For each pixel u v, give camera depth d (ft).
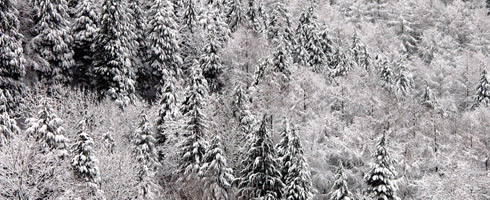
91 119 94.38
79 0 127.03
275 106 100.12
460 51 182.50
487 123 104.73
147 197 72.02
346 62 127.34
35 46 110.63
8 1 106.32
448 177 74.59
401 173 96.22
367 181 78.02
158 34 127.24
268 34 145.59
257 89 101.09
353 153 99.96
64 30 115.34
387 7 217.97
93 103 105.19
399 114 106.63
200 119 81.05
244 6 160.56
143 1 148.87
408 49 187.42
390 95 111.45
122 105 108.06
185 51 140.46
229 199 79.10
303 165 74.43
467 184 70.33
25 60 103.71
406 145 98.58
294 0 206.49
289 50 135.85
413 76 158.40
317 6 209.15
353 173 98.89
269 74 104.22
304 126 103.04
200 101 86.22
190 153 79.00
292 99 104.06
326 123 104.83
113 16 118.21
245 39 124.26
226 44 127.03
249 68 120.37
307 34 152.76
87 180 63.67
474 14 206.49
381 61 143.74
